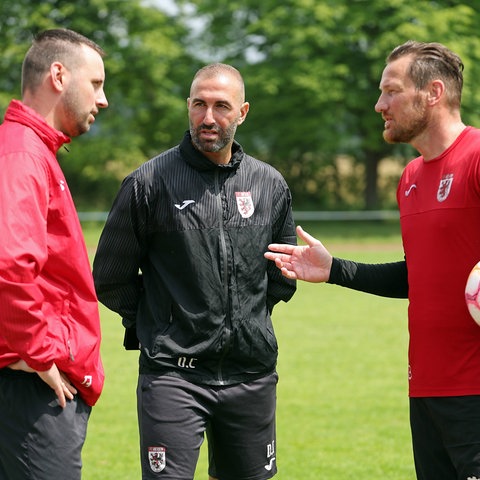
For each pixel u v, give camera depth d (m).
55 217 5.80
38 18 51.75
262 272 7.22
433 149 6.37
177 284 7.01
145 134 58.12
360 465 9.91
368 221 51.84
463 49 49.22
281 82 50.59
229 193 7.12
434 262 6.25
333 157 57.94
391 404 12.63
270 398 7.29
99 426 11.53
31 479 5.84
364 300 23.75
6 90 52.97
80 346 5.89
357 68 51.59
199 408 6.96
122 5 53.12
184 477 6.85
